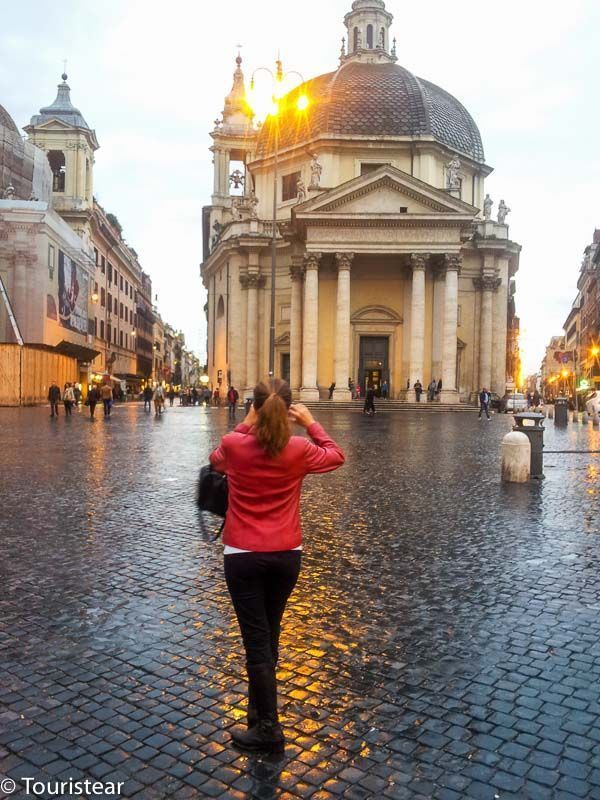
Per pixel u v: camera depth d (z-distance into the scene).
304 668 4.13
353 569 6.25
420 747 3.27
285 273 51.59
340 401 43.72
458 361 49.66
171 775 3.03
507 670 4.12
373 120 48.34
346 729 3.43
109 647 4.40
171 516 8.50
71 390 32.22
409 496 10.13
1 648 4.38
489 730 3.43
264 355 52.41
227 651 4.34
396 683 3.94
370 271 48.12
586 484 11.48
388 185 44.62
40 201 45.34
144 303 98.25
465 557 6.68
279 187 52.53
